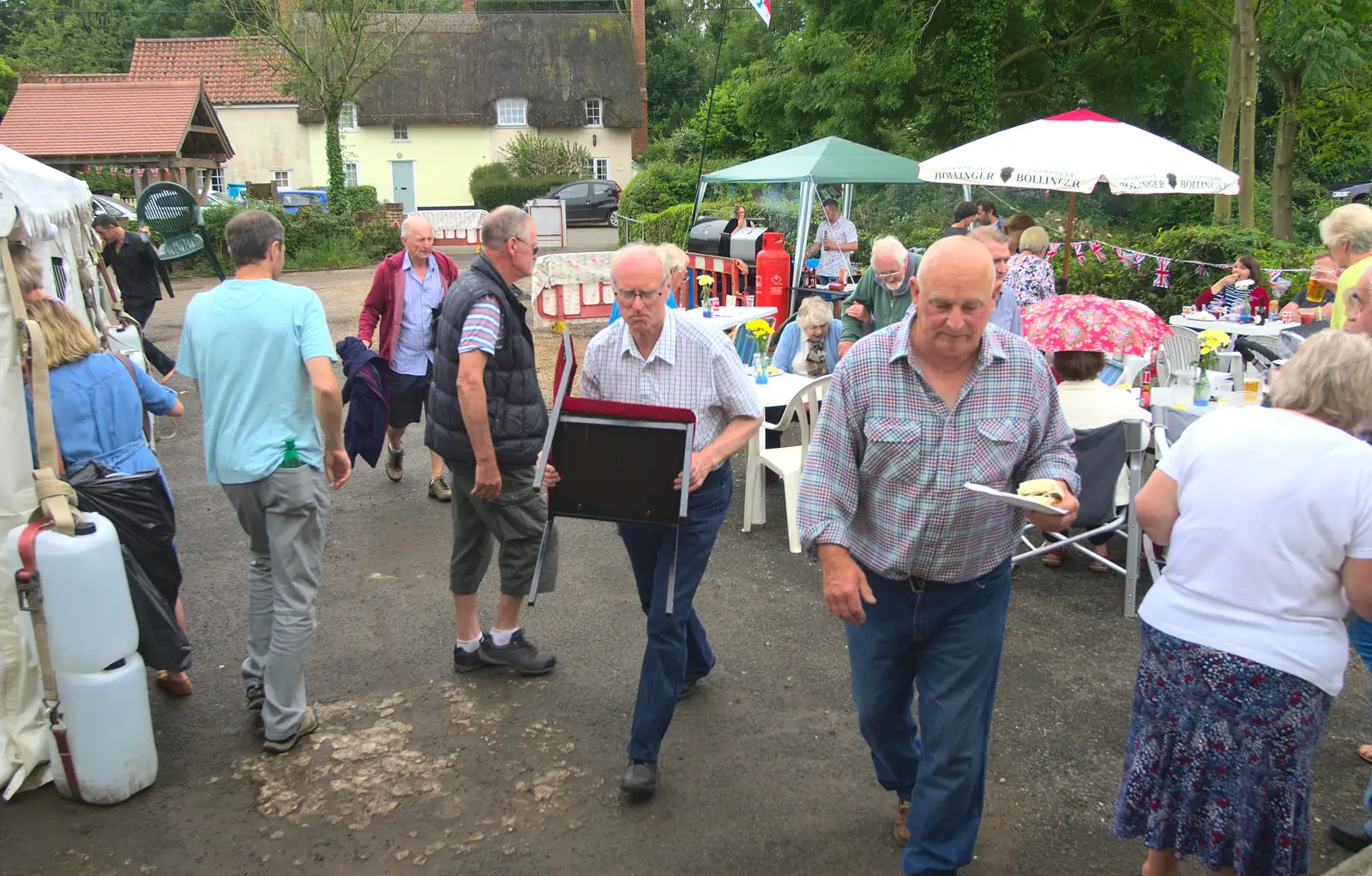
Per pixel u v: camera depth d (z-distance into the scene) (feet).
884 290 19.21
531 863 9.32
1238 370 18.48
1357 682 12.71
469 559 12.53
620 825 9.87
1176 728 7.51
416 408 20.10
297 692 11.22
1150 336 14.40
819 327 20.07
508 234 11.34
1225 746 7.25
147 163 66.74
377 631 14.24
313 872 9.18
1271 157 75.56
